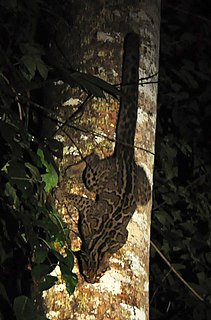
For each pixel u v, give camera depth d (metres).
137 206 6.16
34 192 5.88
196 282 9.82
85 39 6.35
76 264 5.86
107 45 6.31
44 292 5.83
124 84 6.23
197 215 10.03
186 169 10.21
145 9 6.52
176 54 10.27
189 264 9.84
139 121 6.28
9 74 6.55
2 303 6.82
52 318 5.76
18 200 6.10
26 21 7.15
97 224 5.99
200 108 10.31
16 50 7.15
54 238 5.71
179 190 9.94
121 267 5.88
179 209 9.97
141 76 6.36
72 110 6.18
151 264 9.55
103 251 5.86
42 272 5.58
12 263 7.23
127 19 6.42
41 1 6.56
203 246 9.89
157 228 9.60
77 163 6.07
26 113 6.59
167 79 10.15
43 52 6.35
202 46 10.41
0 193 6.11
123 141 6.16
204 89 10.37
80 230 5.97
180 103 10.20
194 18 10.46
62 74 5.82
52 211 5.82
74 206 6.02
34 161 5.79
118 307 5.77
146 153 6.30
